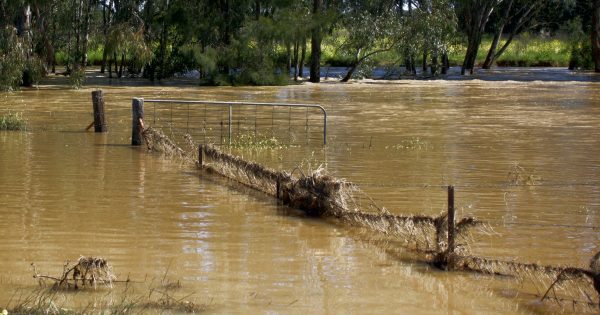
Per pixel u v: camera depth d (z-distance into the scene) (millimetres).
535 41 91250
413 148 24125
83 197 16797
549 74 69688
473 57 71312
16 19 52594
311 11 64062
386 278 11750
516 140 26016
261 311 10344
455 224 12609
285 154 22953
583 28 91312
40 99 41000
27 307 10250
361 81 60656
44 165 20578
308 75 66812
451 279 11742
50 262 12289
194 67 58562
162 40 59062
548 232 14180
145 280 11500
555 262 12422
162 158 21922
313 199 15406
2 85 44938
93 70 71750
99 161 21312
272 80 55500
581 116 33875
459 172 19953
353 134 27578
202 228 14359
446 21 61469
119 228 14281
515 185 18219
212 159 19797
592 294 10922
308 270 12055
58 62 76375
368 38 60031
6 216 15070
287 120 31859
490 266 11961
